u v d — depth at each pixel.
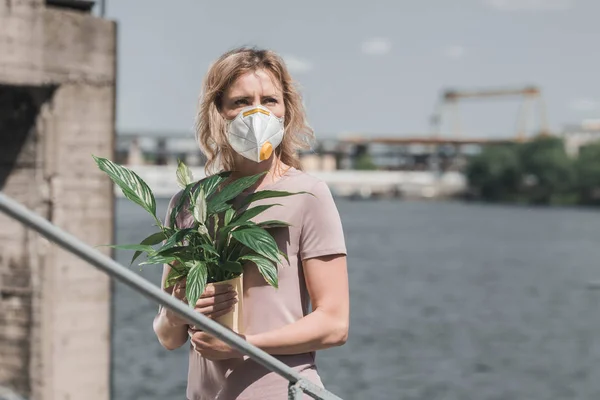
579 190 199.62
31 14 8.27
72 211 8.63
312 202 2.61
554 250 85.81
